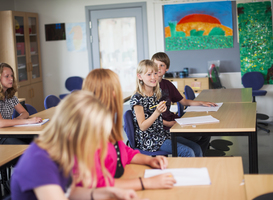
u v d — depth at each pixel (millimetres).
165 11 5945
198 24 5848
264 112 5828
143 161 1635
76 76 6391
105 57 6332
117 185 1324
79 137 959
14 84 3197
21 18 5859
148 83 2594
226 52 5828
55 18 6359
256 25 5648
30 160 1007
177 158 1694
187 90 4043
